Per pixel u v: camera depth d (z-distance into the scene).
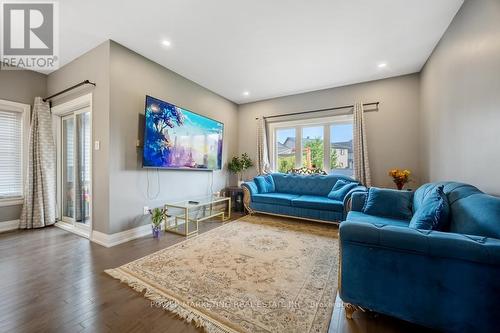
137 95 3.06
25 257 2.30
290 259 2.28
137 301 1.57
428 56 3.12
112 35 2.64
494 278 1.05
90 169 2.88
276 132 5.18
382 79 3.92
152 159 3.09
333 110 4.38
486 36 1.74
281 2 2.11
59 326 1.32
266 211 4.07
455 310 1.12
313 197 3.97
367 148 4.01
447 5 2.14
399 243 1.24
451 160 2.41
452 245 1.12
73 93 3.16
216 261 2.21
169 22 2.41
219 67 3.51
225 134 5.07
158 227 2.99
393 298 1.27
